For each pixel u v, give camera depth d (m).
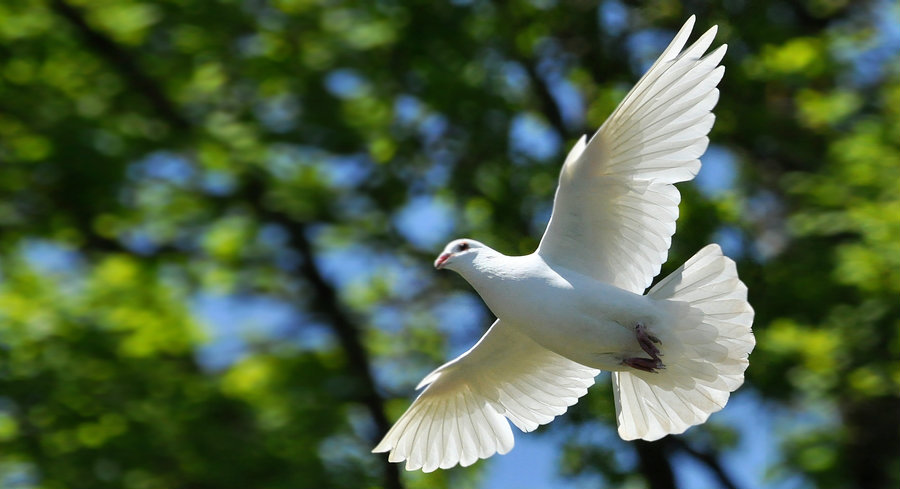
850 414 14.19
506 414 9.19
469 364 8.94
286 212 14.76
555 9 16.08
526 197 15.48
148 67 15.40
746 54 15.18
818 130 15.13
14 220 14.54
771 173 16.25
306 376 14.29
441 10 15.91
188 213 14.78
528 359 8.90
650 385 8.25
